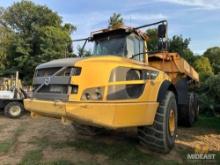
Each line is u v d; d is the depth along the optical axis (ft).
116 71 15.35
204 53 140.56
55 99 15.23
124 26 19.34
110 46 19.92
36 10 145.07
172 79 27.30
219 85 38.24
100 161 17.21
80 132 22.65
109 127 14.58
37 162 16.88
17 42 125.59
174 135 19.31
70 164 16.60
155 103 17.19
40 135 23.84
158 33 17.43
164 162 17.07
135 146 19.89
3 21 146.00
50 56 115.24
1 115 40.24
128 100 15.40
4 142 21.62
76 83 14.70
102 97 14.64
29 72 125.70
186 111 28.84
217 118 36.17
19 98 38.78
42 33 123.75
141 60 20.53
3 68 124.06
